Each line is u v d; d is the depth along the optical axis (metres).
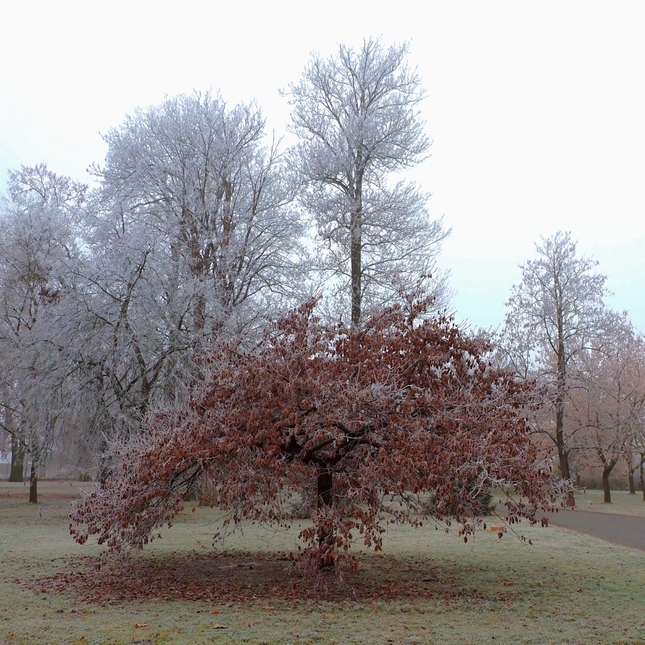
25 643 6.10
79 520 9.13
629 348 33.88
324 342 9.48
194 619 6.98
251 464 8.38
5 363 18.31
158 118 21.52
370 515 8.20
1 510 21.06
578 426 32.62
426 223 20.78
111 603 7.78
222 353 9.88
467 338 10.20
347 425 8.52
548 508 8.72
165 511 9.01
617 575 10.04
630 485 43.50
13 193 26.47
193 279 16.98
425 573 10.02
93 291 17.11
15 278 20.91
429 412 9.05
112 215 18.28
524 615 7.32
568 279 30.64
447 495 7.98
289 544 13.13
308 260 20.48
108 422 16.69
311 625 6.75
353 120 21.12
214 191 20.83
